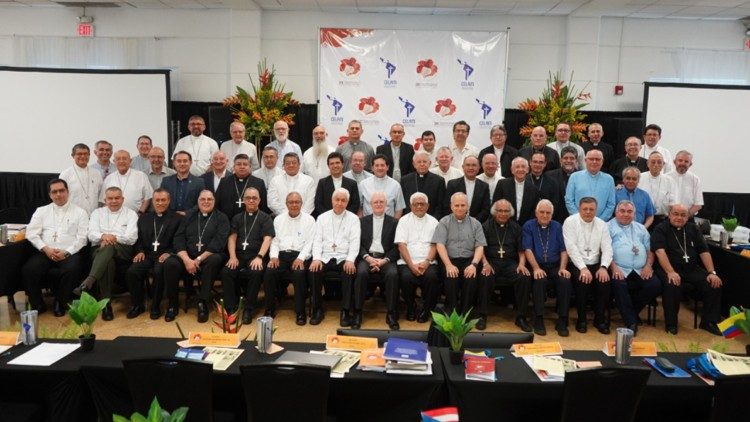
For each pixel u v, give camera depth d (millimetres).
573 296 5543
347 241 5113
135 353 2807
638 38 8641
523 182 5395
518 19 8562
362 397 2580
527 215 5367
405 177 5613
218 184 5730
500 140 6113
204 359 2721
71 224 5211
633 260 4973
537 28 8578
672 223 5066
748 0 7297
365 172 5836
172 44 8695
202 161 6539
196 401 2371
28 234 5090
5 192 8125
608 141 8586
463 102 8242
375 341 2881
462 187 5453
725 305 5277
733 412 2393
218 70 8742
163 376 2350
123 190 5727
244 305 5062
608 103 8750
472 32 8125
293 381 2283
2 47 8703
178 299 5125
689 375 2658
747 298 4938
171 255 5070
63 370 2602
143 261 5082
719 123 7914
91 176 5871
